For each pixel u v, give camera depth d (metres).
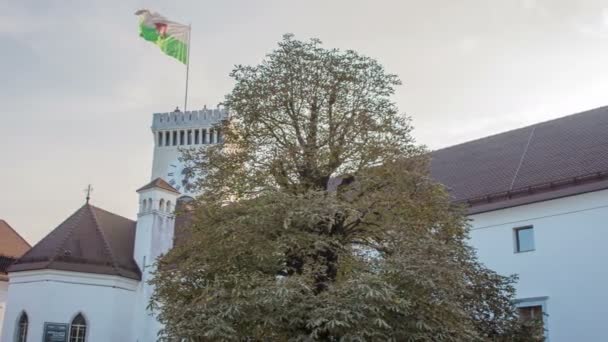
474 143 39.09
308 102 20.86
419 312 16.59
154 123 79.44
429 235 19.00
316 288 17.47
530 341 22.38
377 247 19.77
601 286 27.31
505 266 30.83
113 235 51.09
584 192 28.67
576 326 27.69
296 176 20.67
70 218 50.38
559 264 28.91
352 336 15.21
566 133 33.91
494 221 31.86
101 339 45.31
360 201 19.53
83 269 45.75
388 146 20.48
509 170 33.59
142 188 52.09
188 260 18.94
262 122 21.06
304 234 17.97
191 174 21.88
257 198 19.03
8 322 45.34
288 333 16.48
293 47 21.16
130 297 48.31
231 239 18.05
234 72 21.42
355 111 20.72
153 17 81.94
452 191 34.53
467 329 18.00
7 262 56.50
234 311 15.92
